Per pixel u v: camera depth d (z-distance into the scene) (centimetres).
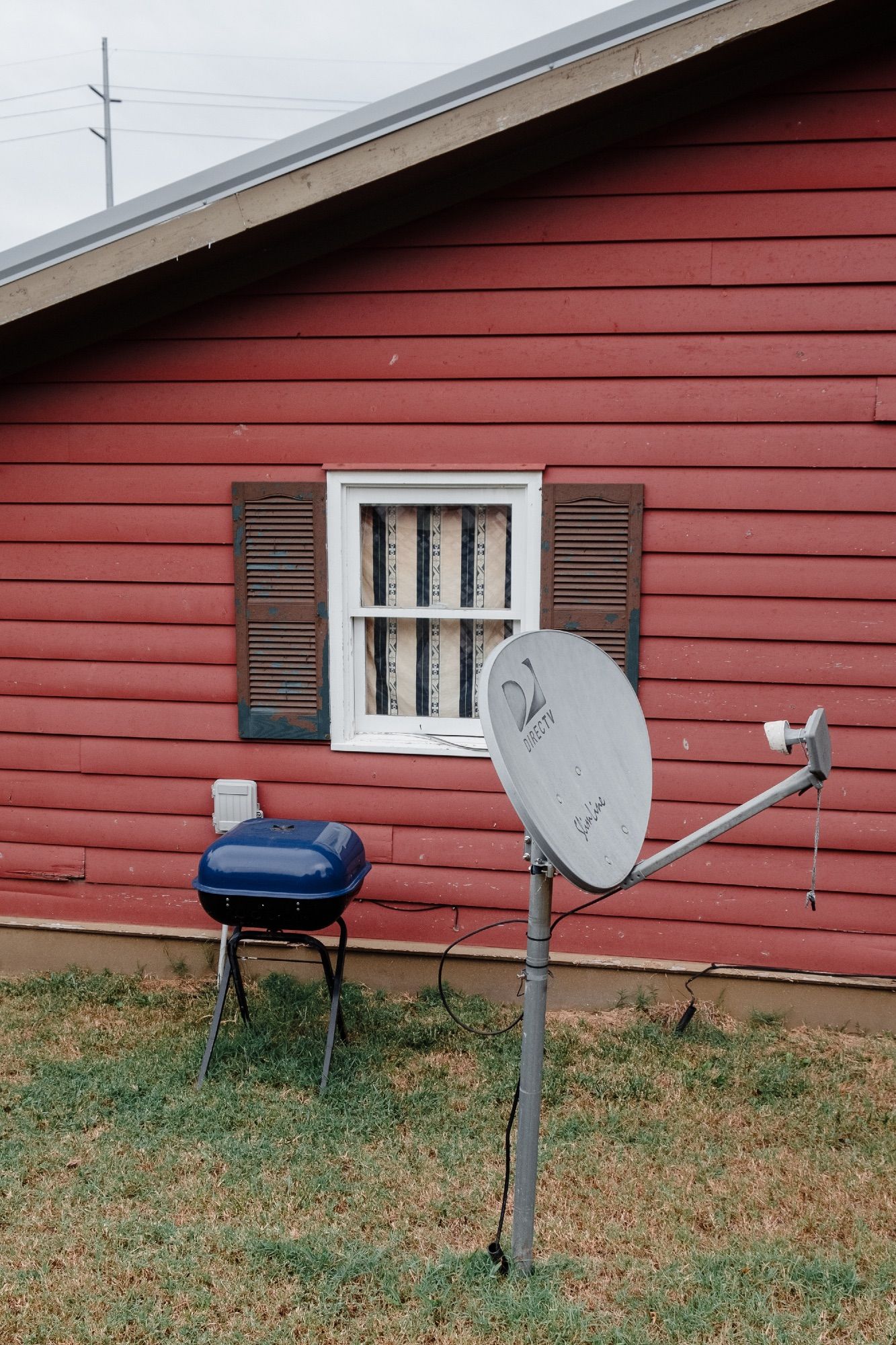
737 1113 376
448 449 438
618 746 267
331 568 454
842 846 435
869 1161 350
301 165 390
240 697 465
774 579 426
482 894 462
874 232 400
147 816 482
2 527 470
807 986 444
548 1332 268
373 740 468
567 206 416
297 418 446
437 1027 432
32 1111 368
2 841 493
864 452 413
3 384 460
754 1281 291
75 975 485
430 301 430
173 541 462
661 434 425
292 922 376
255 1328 269
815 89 396
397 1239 302
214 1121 363
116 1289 284
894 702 425
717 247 411
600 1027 439
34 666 479
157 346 449
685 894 449
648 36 368
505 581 456
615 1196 328
